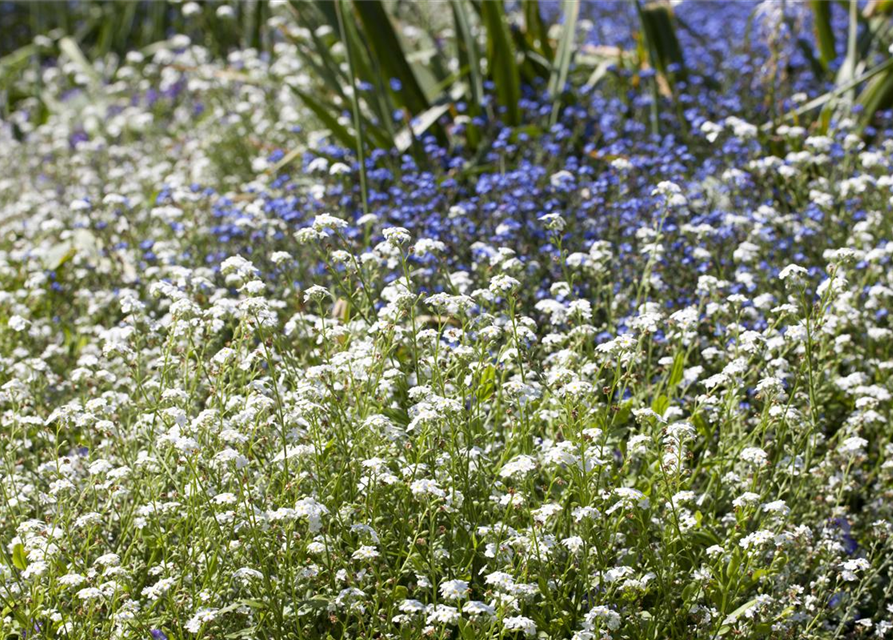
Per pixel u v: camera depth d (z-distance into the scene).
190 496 3.70
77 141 9.96
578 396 3.80
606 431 3.88
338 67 8.00
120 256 6.46
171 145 8.71
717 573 3.79
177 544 4.03
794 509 4.14
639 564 3.98
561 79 7.86
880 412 5.01
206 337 4.80
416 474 3.73
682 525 3.91
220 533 3.65
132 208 7.05
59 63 12.53
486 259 5.49
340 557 3.66
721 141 6.94
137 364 4.29
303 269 5.79
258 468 4.04
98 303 6.02
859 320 5.35
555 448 3.58
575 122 7.84
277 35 11.23
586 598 3.90
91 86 11.34
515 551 3.70
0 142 10.39
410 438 3.93
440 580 3.79
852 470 4.66
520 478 3.58
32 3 13.96
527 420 4.09
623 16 10.06
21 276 6.38
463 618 3.49
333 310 5.35
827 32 8.16
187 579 3.79
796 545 3.98
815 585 4.06
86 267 6.48
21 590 3.66
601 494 3.83
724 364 4.88
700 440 4.55
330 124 7.30
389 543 3.87
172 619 3.55
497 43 7.58
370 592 3.81
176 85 10.35
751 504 3.77
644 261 5.56
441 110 7.65
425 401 3.70
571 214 6.14
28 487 4.14
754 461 3.87
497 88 7.84
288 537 3.51
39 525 3.72
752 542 3.63
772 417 4.04
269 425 4.04
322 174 7.05
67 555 3.72
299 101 8.73
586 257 4.93
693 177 6.73
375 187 6.91
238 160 8.49
